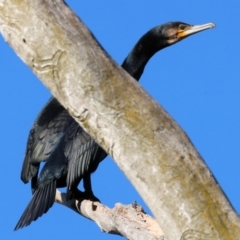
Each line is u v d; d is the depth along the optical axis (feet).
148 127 22.38
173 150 22.13
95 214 36.01
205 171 22.07
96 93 22.74
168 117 22.53
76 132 45.01
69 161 43.86
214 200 21.91
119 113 22.58
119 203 33.22
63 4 23.27
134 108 22.52
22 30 23.26
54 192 42.65
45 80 23.36
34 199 42.55
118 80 22.74
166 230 22.38
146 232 30.07
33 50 23.24
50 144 46.60
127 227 30.99
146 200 22.56
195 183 21.95
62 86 23.13
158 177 22.13
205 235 21.84
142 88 22.80
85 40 22.93
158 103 22.66
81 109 22.95
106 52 23.04
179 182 21.98
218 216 21.85
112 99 22.66
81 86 22.85
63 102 23.30
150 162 22.22
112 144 22.74
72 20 23.11
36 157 47.06
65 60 22.93
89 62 22.79
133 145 22.41
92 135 23.21
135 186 22.70
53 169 43.37
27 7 23.13
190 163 22.06
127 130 22.48
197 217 21.88
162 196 22.17
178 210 22.00
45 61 23.16
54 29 22.97
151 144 22.26
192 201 21.90
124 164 22.62
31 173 47.65
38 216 41.39
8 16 23.35
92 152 43.75
